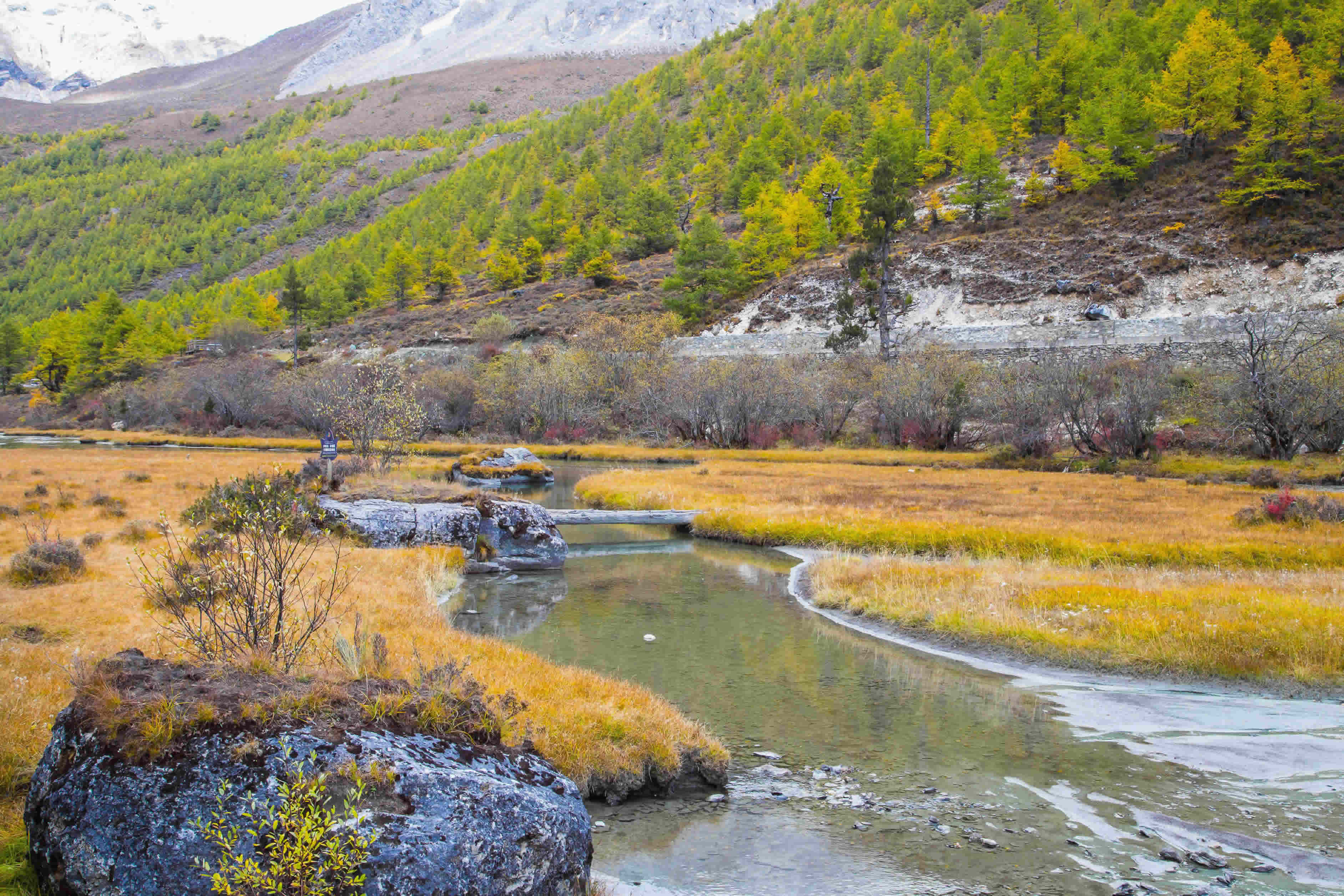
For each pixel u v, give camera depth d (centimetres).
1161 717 1077
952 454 4834
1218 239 6850
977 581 1719
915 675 1251
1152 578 1722
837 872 668
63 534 1775
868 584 1745
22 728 697
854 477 3750
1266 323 4247
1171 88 8831
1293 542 2006
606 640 1422
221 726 489
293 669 621
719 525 2592
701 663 1296
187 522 987
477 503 2159
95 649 932
